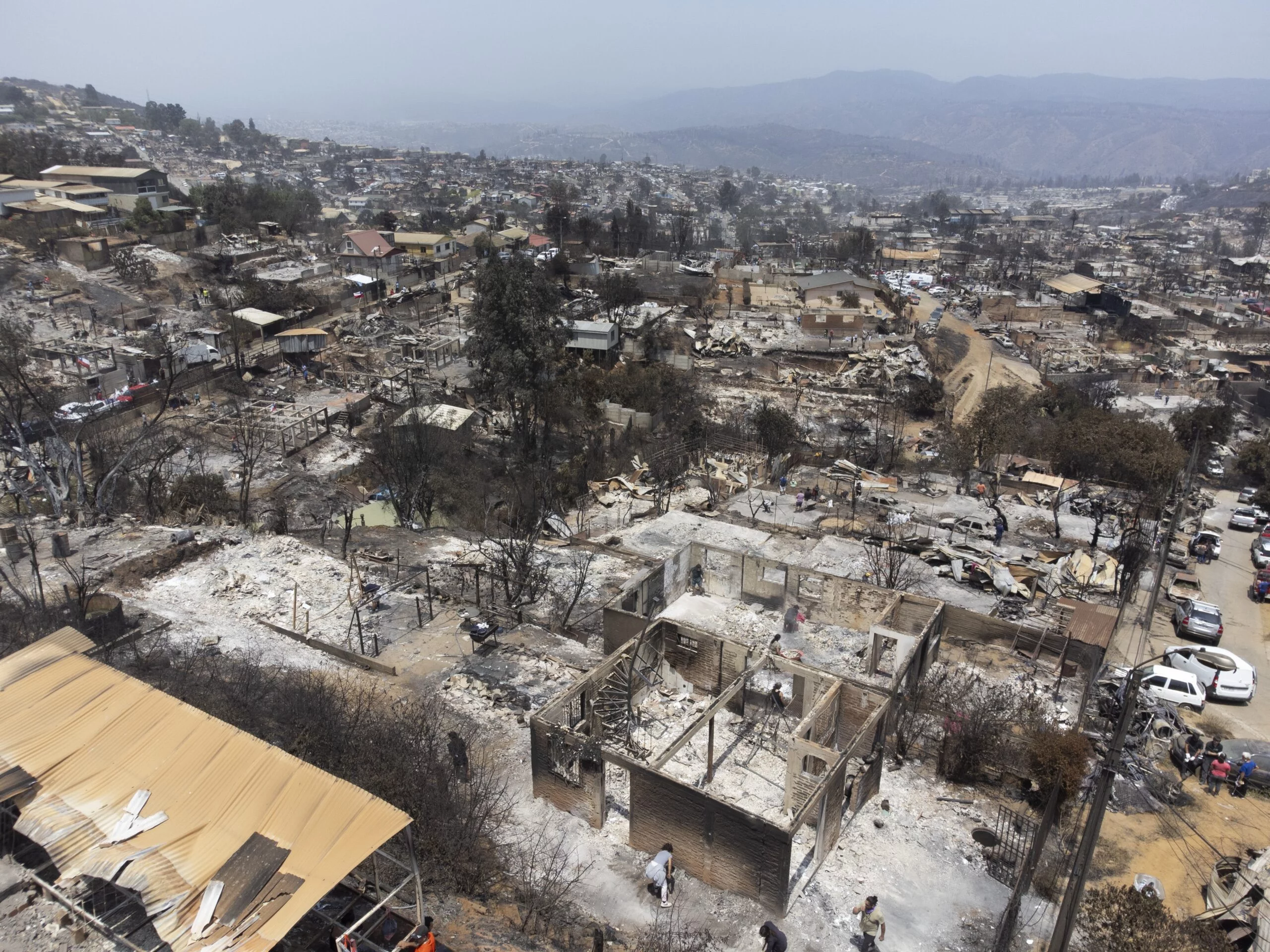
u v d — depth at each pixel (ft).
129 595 107.55
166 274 341.82
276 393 253.44
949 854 72.54
